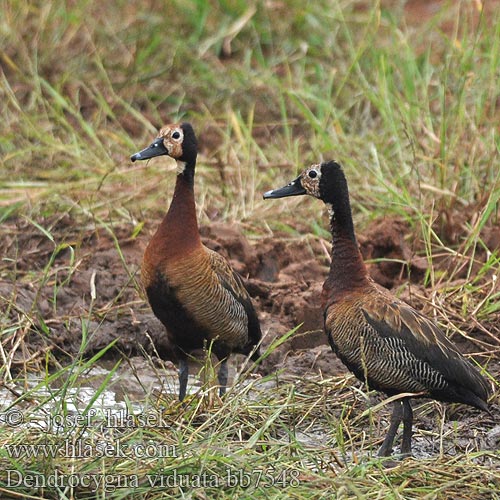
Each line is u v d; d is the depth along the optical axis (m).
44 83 18.22
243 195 16.17
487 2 21.66
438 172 15.77
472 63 17.52
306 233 15.75
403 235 15.26
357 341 10.70
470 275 14.32
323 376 12.41
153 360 13.23
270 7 21.00
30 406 11.27
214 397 11.14
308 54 20.38
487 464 10.24
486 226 15.12
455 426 11.02
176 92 20.05
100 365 13.05
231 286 12.12
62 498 8.97
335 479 9.11
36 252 15.05
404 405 10.59
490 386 11.45
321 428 11.18
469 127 16.41
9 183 16.42
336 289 10.95
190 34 20.97
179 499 8.97
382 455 10.43
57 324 13.45
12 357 12.55
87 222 15.69
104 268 14.62
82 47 20.47
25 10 20.56
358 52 17.55
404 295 13.66
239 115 18.03
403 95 18.59
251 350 12.68
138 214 15.88
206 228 15.17
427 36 20.52
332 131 17.97
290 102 19.42
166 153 11.92
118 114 19.42
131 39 20.80
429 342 10.57
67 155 17.55
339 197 11.00
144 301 13.84
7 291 13.76
